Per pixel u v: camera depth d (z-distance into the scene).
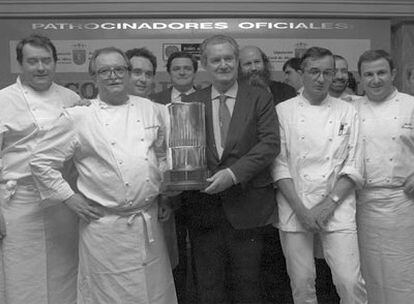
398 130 2.88
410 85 4.25
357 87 4.04
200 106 2.67
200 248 2.80
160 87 4.05
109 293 2.60
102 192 2.56
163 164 2.68
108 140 2.54
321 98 2.83
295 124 2.82
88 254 2.62
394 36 4.32
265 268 3.06
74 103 2.80
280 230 2.89
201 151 2.64
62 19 3.99
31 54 2.69
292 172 2.83
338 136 2.77
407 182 2.90
